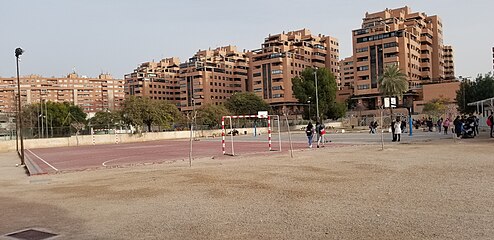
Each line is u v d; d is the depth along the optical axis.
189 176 13.62
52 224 7.63
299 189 10.15
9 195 11.74
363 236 5.92
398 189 9.55
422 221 6.63
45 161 26.28
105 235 6.64
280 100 120.50
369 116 93.94
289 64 121.94
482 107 43.56
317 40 140.50
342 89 128.88
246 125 77.25
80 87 173.88
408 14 119.38
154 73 157.62
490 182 10.04
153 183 12.36
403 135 38.91
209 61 144.75
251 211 7.91
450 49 142.12
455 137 30.20
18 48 26.14
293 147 28.11
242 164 17.20
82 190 11.79
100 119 70.75
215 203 8.86
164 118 64.38
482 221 6.50
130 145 46.56
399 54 103.00
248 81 152.62
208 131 70.12
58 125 91.12
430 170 12.64
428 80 111.12
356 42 109.75
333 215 7.29
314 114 80.94
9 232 7.17
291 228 6.54
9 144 46.91
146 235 6.52
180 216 7.75
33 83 165.00
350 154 19.61
